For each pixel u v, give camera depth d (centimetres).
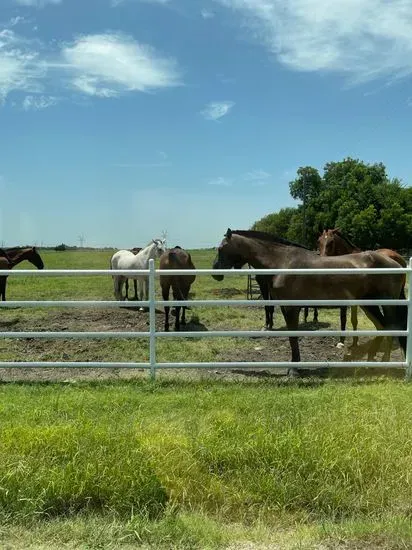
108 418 477
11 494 338
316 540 311
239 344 918
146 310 1295
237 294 1698
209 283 2180
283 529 330
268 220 6150
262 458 378
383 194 4078
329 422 436
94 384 625
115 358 808
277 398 541
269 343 930
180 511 341
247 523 337
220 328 1066
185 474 362
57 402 520
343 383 620
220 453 381
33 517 327
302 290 705
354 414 464
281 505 346
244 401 528
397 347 891
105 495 344
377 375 686
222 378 671
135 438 402
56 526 322
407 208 4006
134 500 342
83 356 823
